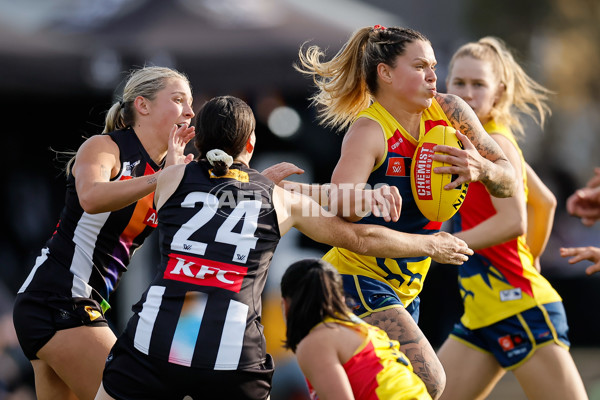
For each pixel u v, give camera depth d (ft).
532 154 159.84
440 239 44.55
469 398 58.18
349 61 48.52
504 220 53.26
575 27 168.76
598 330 122.83
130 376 38.93
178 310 38.58
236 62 85.71
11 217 102.99
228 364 38.32
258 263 39.99
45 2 98.53
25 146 104.99
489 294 56.90
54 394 49.14
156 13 88.02
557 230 130.31
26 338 47.26
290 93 95.14
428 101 44.96
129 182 42.65
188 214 39.83
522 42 162.40
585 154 177.37
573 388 55.36
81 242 47.83
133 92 48.01
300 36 86.63
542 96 65.77
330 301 39.86
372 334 40.68
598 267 51.80
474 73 56.95
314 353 38.86
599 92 174.09
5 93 88.38
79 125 104.88
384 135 45.01
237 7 88.84
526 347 55.88
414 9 165.99
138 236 49.24
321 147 111.34
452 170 44.14
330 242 42.39
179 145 44.34
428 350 44.75
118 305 98.48
